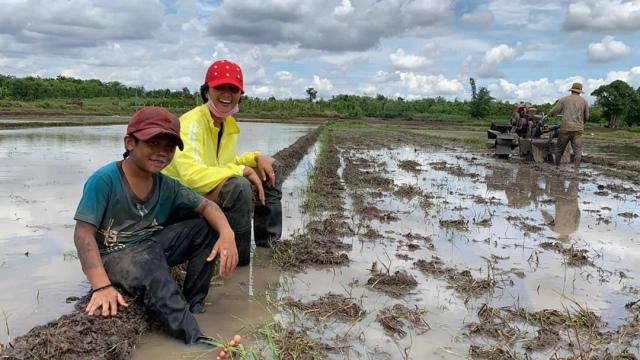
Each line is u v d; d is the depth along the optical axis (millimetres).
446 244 4699
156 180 2994
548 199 7188
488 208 6418
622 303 3365
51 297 3092
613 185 8570
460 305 3264
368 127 32688
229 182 3590
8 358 2209
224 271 3000
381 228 5238
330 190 7262
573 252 4422
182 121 3643
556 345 2752
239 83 3594
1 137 14547
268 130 25859
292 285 3541
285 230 4977
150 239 2977
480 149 15734
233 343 2514
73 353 2318
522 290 3561
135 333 2615
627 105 38281
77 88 54188
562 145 11070
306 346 2592
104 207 2801
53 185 6785
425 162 11688
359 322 2963
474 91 47750
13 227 4625
